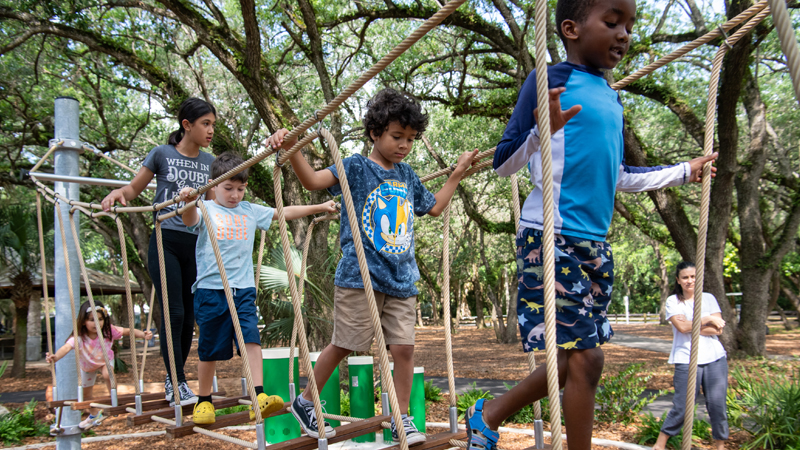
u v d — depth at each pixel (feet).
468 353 55.31
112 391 11.18
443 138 52.65
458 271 91.20
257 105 29.12
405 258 8.14
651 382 29.45
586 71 5.57
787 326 77.92
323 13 36.09
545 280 3.56
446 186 8.86
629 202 55.21
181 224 11.35
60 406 11.84
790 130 53.36
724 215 36.11
